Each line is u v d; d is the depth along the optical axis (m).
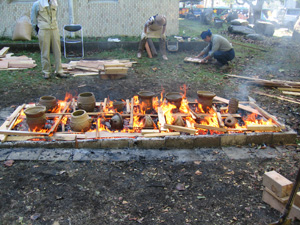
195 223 3.08
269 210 3.27
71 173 3.84
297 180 2.67
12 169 3.87
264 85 7.81
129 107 5.57
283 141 4.72
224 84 7.86
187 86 7.61
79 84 7.55
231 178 3.82
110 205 3.31
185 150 4.47
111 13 11.77
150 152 4.38
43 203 3.30
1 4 11.16
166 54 10.81
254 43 13.50
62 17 11.52
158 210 3.25
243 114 5.58
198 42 11.26
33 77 7.96
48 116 5.05
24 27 11.12
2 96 6.55
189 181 3.75
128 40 11.45
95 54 10.51
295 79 8.53
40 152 4.27
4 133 4.39
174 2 11.99
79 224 3.03
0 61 8.85
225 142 4.60
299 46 13.24
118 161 4.12
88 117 4.73
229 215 3.20
